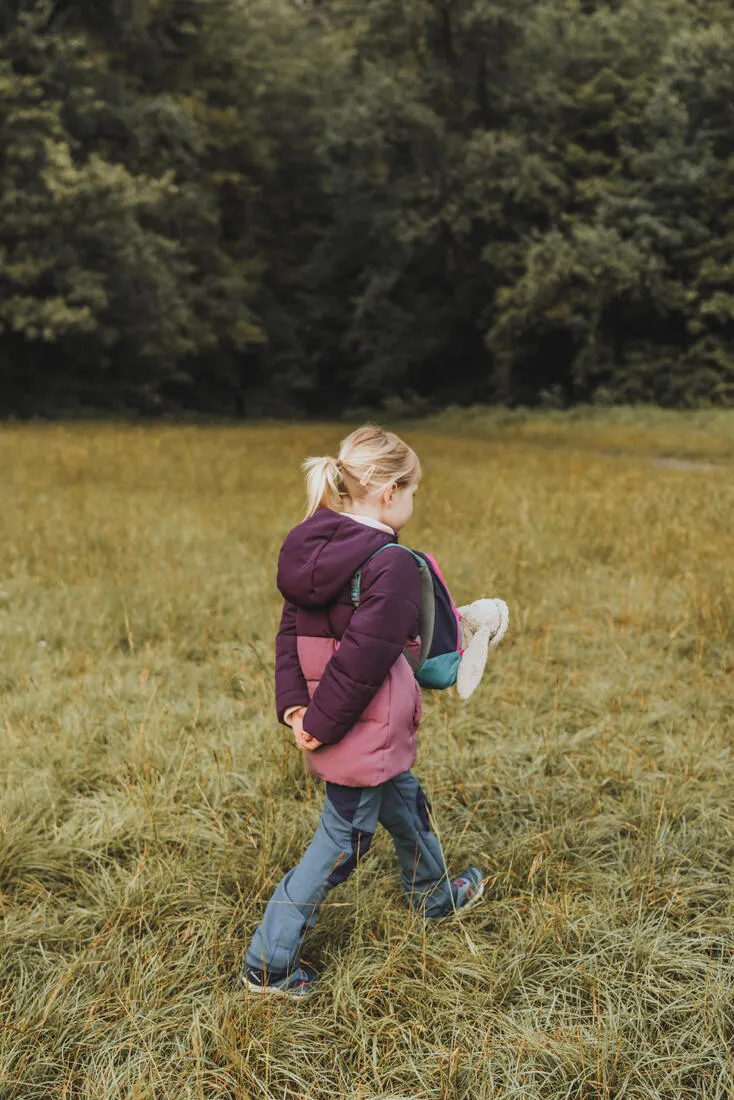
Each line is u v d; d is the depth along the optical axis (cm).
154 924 234
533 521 788
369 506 200
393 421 3475
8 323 2641
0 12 2555
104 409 3197
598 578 607
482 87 3500
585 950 223
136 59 3142
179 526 761
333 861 202
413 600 188
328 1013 202
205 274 3528
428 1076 184
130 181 2567
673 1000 205
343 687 185
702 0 3816
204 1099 180
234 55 3491
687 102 3262
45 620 484
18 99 2517
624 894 244
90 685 392
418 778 313
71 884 253
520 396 3581
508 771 323
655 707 388
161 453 1477
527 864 259
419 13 3300
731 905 241
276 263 4022
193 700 384
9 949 220
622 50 3578
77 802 290
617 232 3162
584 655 461
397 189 3472
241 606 516
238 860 256
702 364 3206
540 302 3181
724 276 3114
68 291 2645
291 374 3988
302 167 3972
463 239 3531
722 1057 189
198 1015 194
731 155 3241
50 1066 186
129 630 433
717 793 304
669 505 905
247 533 727
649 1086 183
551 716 378
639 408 3047
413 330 3819
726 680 422
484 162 3331
